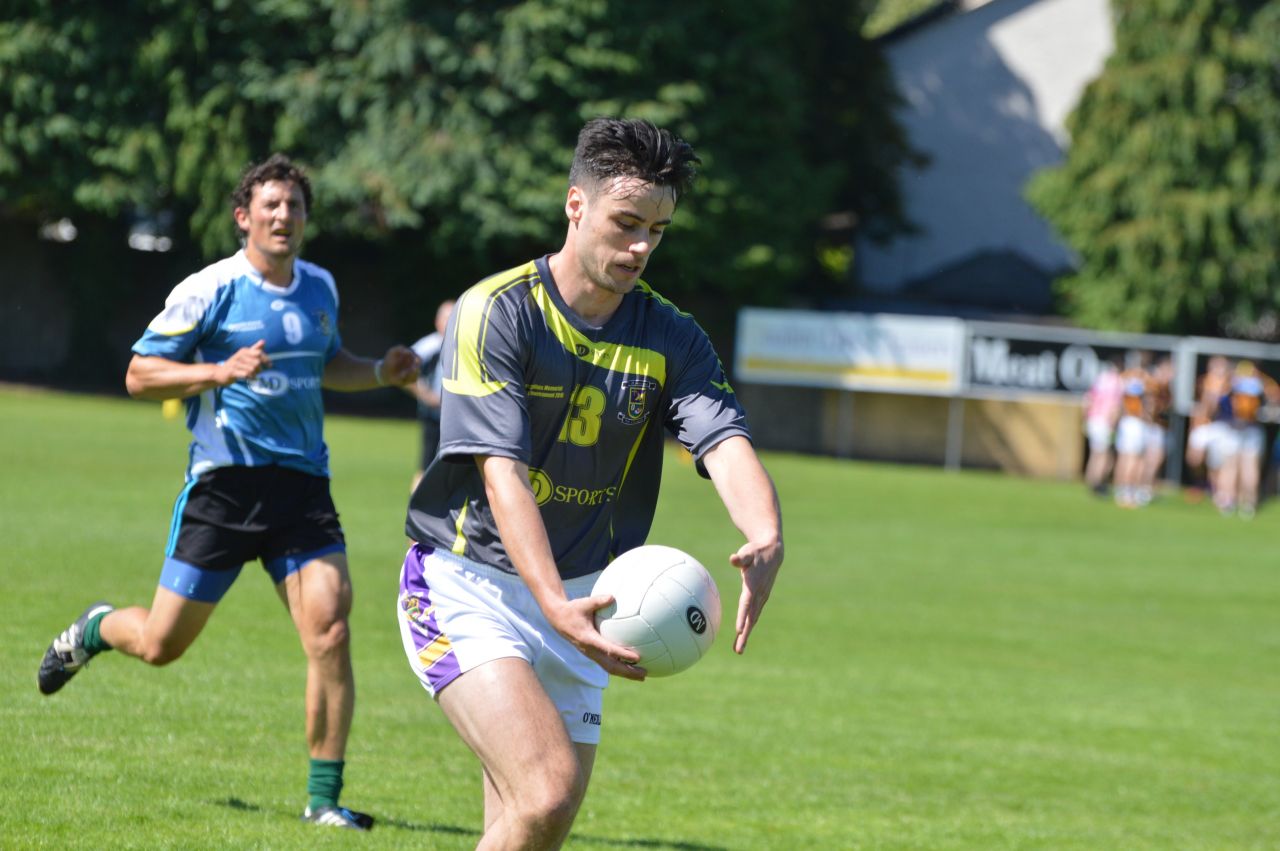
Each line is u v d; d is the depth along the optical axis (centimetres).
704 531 6681
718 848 2283
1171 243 13750
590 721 1655
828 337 12269
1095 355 11719
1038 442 12975
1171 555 7450
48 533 4966
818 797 2691
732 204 13300
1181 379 11569
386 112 12562
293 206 2311
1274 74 13862
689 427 1598
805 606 5178
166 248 14675
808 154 15500
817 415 13262
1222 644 5009
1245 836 2630
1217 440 10281
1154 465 10569
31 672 2980
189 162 12406
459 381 1513
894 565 6366
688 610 1471
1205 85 13638
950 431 12950
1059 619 5288
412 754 2755
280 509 2242
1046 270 16788
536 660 1594
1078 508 9719
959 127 17012
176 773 2388
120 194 12425
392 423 12738
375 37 12375
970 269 16375
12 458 7300
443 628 1566
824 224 16400
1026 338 11844
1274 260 13838
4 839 1952
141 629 2258
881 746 3188
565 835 1465
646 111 12606
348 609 2219
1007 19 16850
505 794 1479
